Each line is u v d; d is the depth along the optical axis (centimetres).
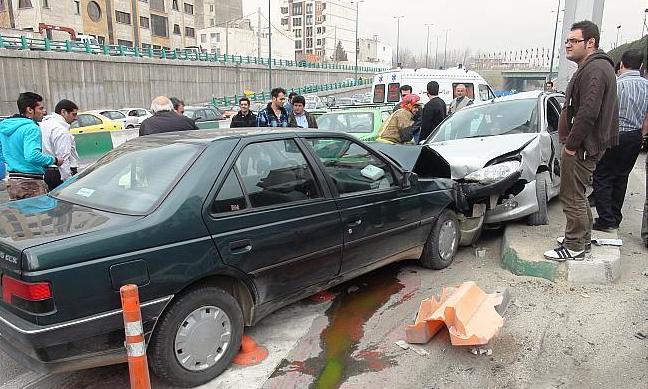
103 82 3800
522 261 471
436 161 536
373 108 1107
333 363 337
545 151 605
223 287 326
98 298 264
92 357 269
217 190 317
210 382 315
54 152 573
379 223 423
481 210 555
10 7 4881
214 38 8131
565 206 446
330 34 11569
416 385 309
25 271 249
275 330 386
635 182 900
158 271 283
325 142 402
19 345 260
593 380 309
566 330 368
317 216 369
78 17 5278
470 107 731
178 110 795
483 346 348
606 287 433
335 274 394
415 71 1667
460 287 381
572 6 1482
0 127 539
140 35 6275
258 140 355
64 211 311
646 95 508
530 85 9338
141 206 301
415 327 355
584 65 400
